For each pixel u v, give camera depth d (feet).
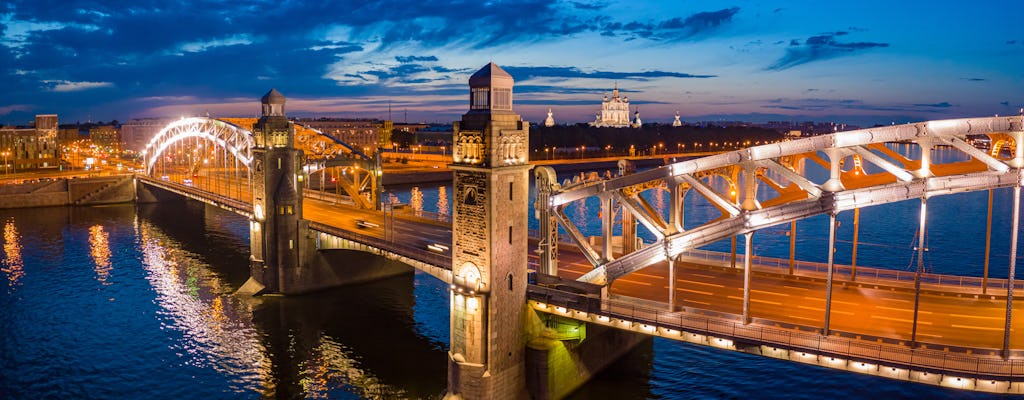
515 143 162.91
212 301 262.67
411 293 273.95
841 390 177.06
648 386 180.24
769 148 140.97
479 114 160.04
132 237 393.29
